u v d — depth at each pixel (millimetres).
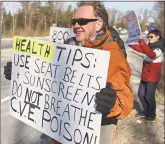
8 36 34844
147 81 5621
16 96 2600
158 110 6449
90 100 2025
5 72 2797
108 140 2205
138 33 4949
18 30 38844
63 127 2219
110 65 2062
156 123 5574
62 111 2221
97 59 1967
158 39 5559
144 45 5176
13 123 5215
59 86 2240
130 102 2029
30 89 2473
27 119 2506
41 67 2375
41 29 43969
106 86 1948
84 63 2049
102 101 1847
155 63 5566
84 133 2076
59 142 2318
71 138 2162
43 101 2371
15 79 2607
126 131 4992
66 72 2182
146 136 4859
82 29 2205
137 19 4746
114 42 2166
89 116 2041
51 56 2289
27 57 2486
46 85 2344
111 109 1917
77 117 2115
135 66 15070
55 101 2273
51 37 4891
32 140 4555
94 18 2172
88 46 2213
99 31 2219
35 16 43688
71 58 2141
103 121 2184
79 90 2094
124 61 2082
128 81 2066
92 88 2006
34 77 2436
